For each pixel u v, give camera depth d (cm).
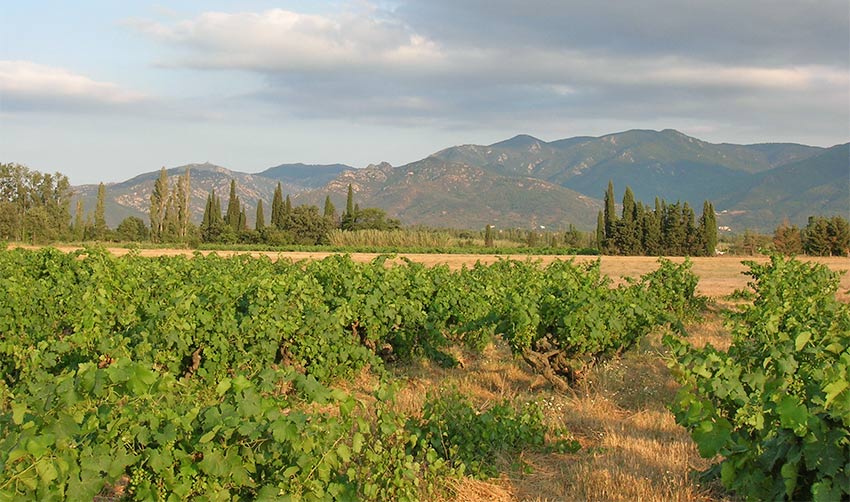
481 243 8919
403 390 1061
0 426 511
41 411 493
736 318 1101
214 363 980
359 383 1154
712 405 638
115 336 953
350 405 595
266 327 1029
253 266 1909
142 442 491
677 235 7838
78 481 464
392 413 718
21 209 9025
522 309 1091
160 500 494
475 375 1219
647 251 7875
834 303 1205
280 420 505
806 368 664
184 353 993
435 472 690
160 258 2089
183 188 9231
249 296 1165
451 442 758
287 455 516
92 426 491
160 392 546
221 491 506
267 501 497
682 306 1856
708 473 692
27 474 444
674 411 659
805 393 610
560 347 1123
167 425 500
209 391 943
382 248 7856
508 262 2058
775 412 570
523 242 9894
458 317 1315
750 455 585
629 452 796
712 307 2177
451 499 680
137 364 529
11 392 872
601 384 1101
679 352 704
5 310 1118
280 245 8188
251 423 511
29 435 465
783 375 658
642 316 1143
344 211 9850
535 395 1098
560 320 1092
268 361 1025
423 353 1301
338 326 1105
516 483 723
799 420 515
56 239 8219
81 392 508
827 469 506
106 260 1659
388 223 9631
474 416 803
